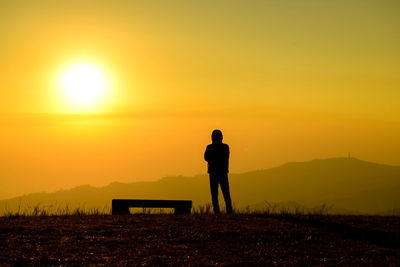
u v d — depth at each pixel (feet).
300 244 36.83
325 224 45.03
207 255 32.83
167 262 30.78
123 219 47.50
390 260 32.30
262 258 32.37
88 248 34.55
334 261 31.91
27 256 32.09
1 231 40.01
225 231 40.81
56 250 33.81
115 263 30.53
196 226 43.19
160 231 40.73
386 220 48.49
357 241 38.11
